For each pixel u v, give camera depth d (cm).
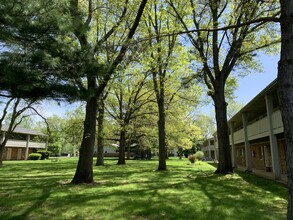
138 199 795
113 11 1439
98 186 1072
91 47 789
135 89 2480
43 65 600
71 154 7712
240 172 1911
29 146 5100
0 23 539
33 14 573
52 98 668
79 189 988
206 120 6209
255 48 1452
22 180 1310
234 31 1466
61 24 623
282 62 452
